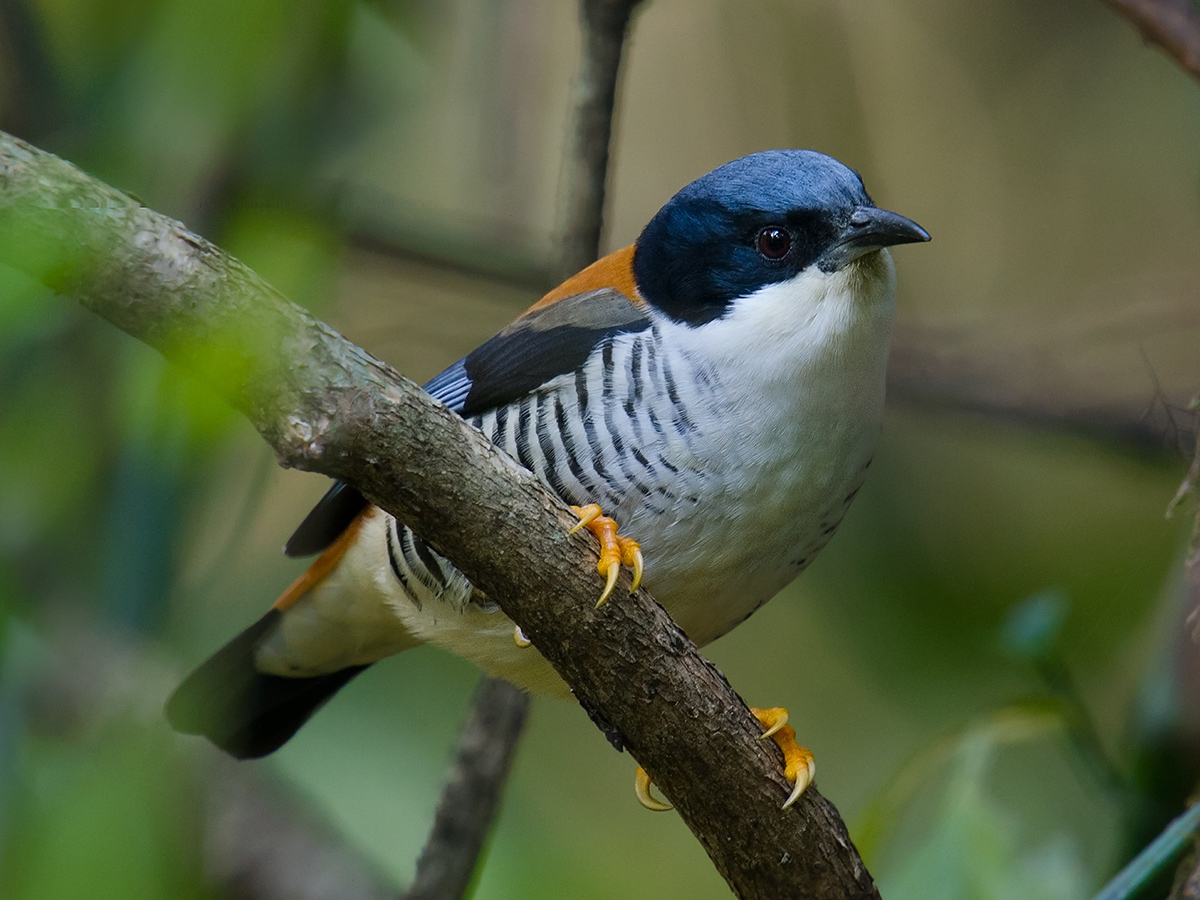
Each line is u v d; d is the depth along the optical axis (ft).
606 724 21.16
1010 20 43.70
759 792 21.38
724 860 22.21
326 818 34.83
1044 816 35.12
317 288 25.67
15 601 27.37
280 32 21.27
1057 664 26.18
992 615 37.37
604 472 25.07
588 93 30.53
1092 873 31.99
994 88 43.86
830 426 25.45
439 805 28.04
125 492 29.01
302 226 27.27
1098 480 39.86
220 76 21.27
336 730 34.96
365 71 32.37
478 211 41.96
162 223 17.15
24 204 16.49
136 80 26.08
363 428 18.04
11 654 26.50
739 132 44.62
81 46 27.63
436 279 41.47
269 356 17.40
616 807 38.52
